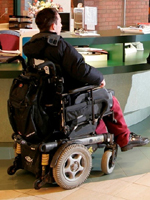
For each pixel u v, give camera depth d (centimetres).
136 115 469
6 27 484
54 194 298
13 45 427
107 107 318
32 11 477
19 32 429
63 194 298
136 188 307
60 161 292
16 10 736
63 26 497
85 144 312
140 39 412
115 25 962
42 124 291
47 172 300
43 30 305
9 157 369
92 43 388
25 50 310
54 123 302
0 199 292
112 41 395
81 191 303
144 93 466
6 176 329
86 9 479
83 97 304
